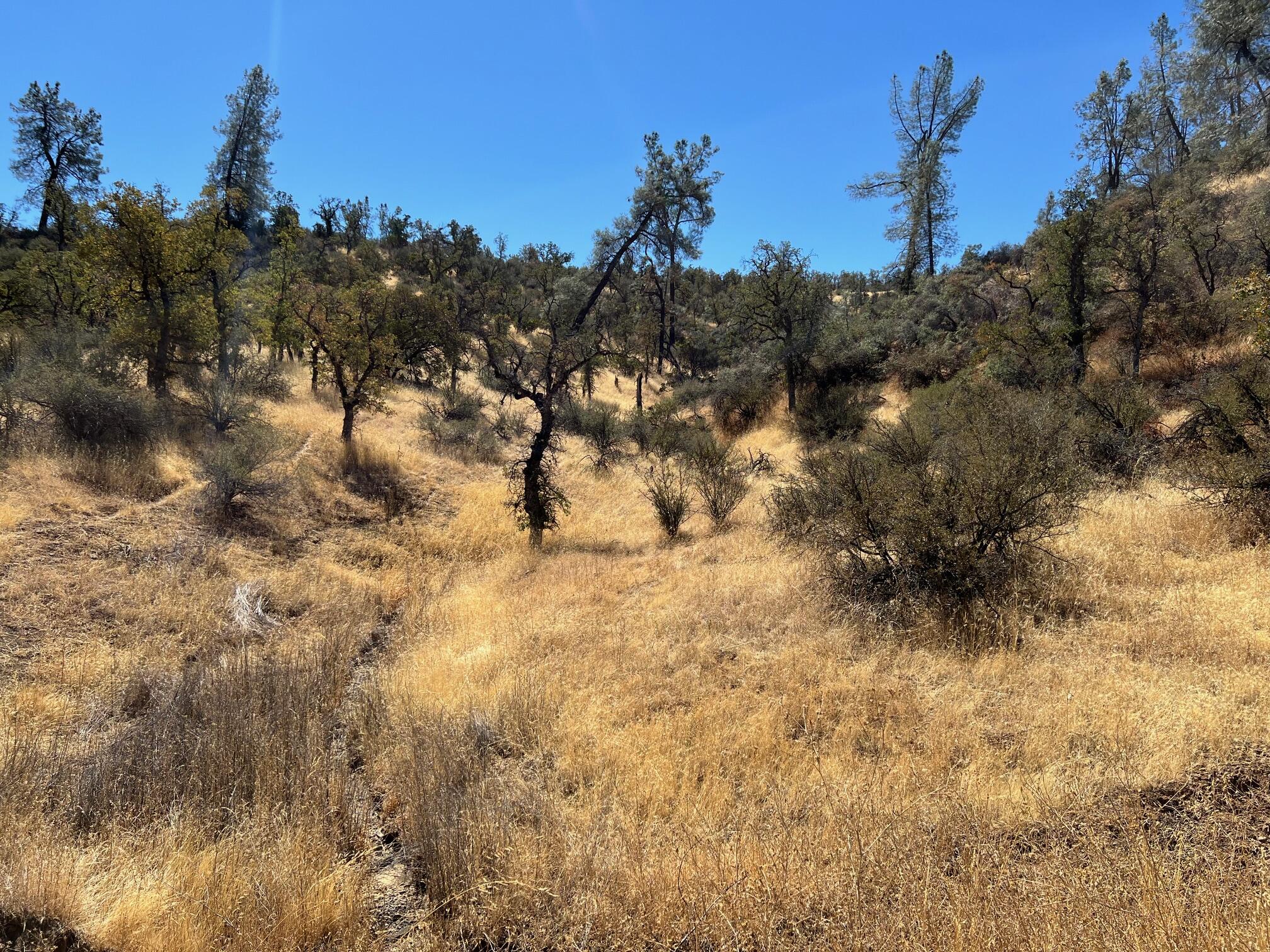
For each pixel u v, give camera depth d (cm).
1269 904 231
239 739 471
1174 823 303
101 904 308
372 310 1599
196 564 858
